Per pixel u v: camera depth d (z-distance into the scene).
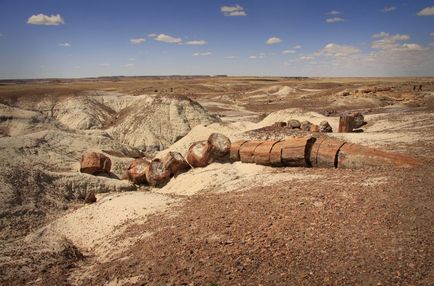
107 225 11.24
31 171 15.99
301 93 73.81
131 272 7.34
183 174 17.23
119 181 17.80
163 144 37.09
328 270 6.33
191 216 9.95
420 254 6.39
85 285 7.29
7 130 28.88
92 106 47.81
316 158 13.62
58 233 11.54
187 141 25.92
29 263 8.52
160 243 8.41
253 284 6.20
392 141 17.61
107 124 44.28
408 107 37.69
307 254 6.89
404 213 7.95
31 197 14.67
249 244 7.54
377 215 8.02
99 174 18.95
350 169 12.70
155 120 38.56
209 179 14.99
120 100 51.31
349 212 8.38
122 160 22.44
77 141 23.77
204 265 6.98
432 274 5.84
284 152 14.34
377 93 50.19
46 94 49.25
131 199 12.84
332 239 7.29
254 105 61.06
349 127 24.56
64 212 14.60
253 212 9.30
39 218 13.80
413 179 10.04
